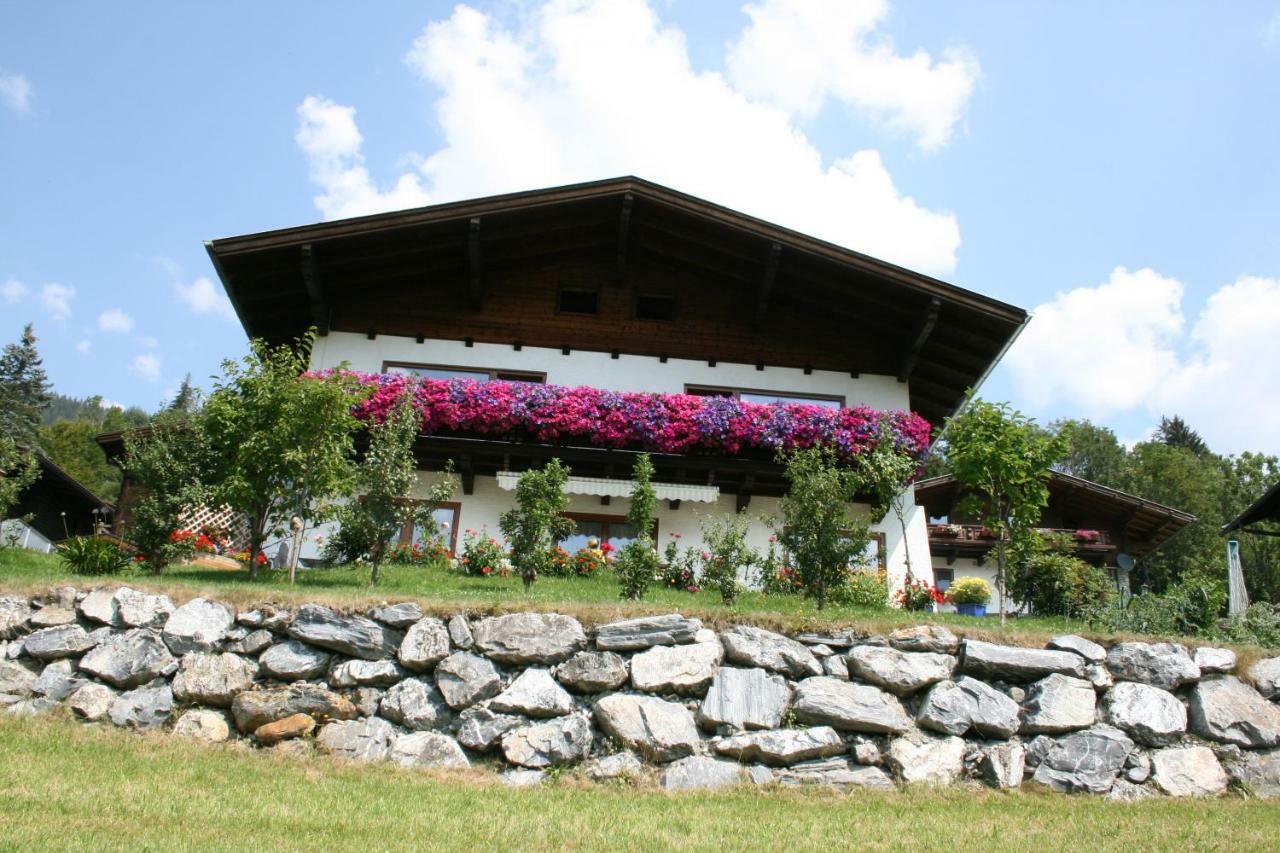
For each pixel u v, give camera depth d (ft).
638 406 58.59
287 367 43.39
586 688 29.84
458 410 57.41
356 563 44.98
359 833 21.58
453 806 24.21
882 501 52.75
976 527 87.35
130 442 46.34
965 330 63.21
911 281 60.34
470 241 61.46
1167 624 38.01
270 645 30.78
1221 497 194.80
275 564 52.60
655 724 29.04
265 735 28.58
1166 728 30.73
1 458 54.75
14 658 31.01
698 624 31.45
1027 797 28.40
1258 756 30.63
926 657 31.71
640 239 66.33
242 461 40.22
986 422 46.44
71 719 29.30
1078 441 211.82
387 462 42.09
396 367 63.46
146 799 22.86
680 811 25.08
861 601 45.96
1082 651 32.30
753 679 30.42
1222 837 24.14
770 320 66.44
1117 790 29.32
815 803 26.63
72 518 98.53
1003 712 30.50
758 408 59.26
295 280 62.39
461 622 30.89
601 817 23.98
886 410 64.49
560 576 52.21
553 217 63.93
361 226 58.95
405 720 29.27
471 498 59.67
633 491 53.21
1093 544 84.12
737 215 61.21
